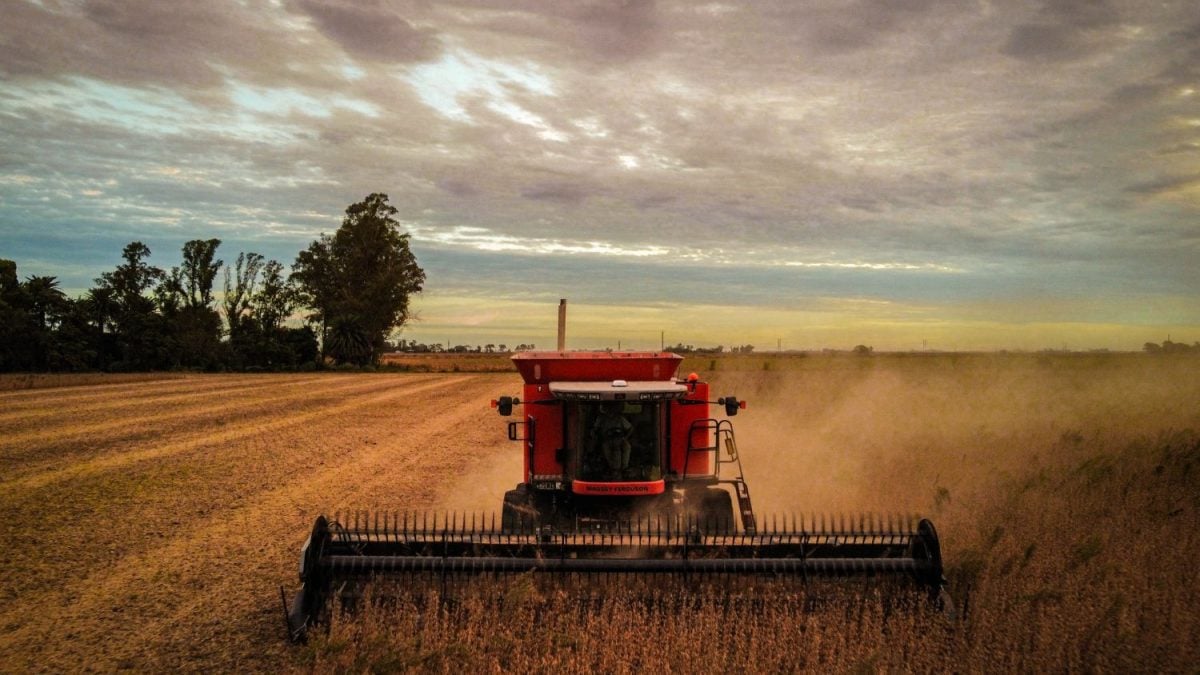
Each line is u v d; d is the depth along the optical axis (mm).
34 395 35062
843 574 6539
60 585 8438
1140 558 7438
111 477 15039
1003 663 5660
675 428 9195
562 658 5875
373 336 88688
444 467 16422
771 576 6555
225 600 7941
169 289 85625
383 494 13398
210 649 6711
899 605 6441
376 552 6855
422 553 6785
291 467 16391
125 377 51531
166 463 16828
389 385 47125
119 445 19578
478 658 5914
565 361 9227
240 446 19672
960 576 7277
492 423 25594
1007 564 7375
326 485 14297
